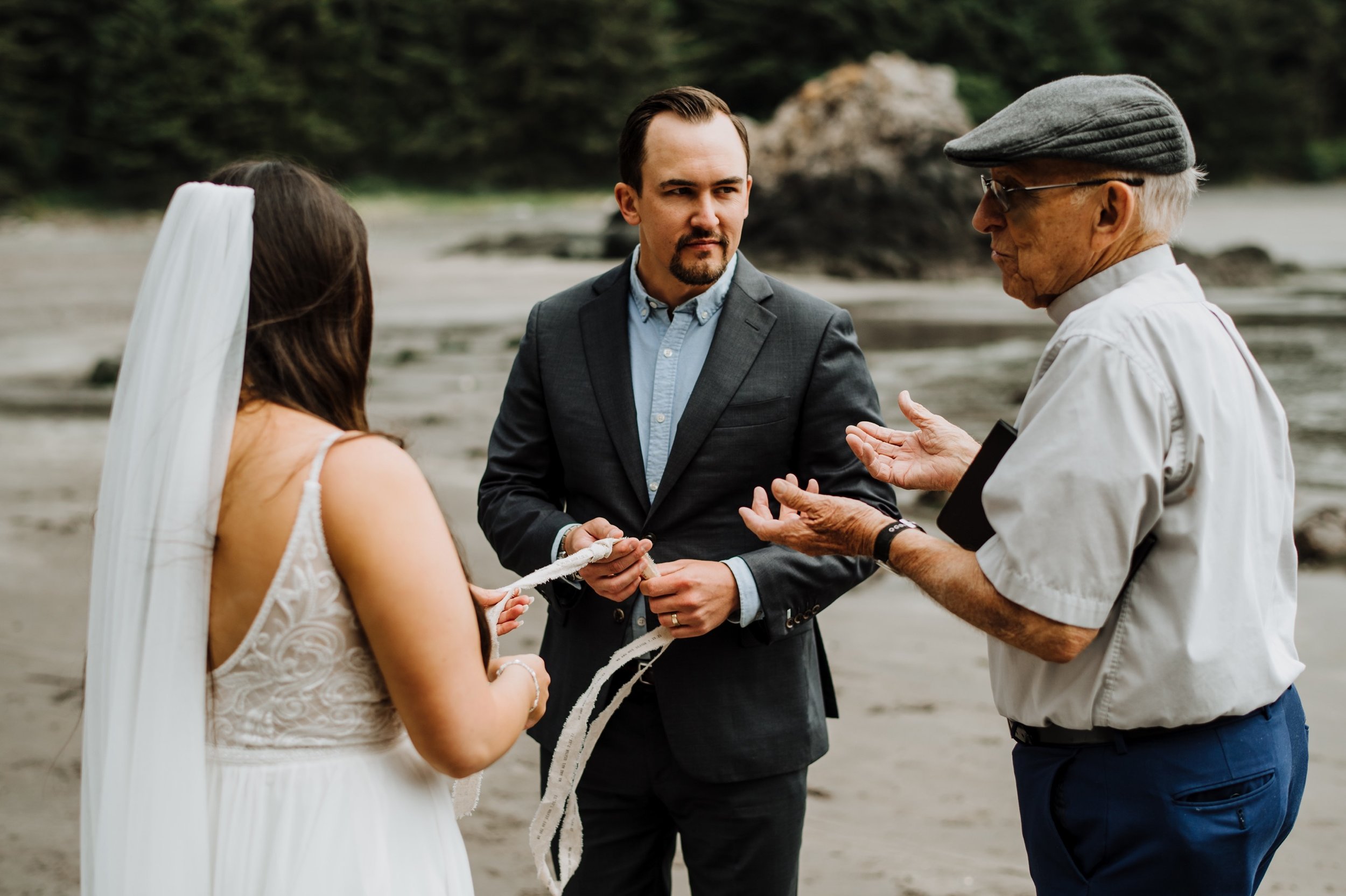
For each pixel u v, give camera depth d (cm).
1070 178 189
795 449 255
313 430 160
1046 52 4988
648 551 243
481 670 165
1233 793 185
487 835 368
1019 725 202
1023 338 1393
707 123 238
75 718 448
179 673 156
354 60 4278
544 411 267
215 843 159
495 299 1805
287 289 163
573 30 4600
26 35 3769
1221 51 5459
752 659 246
